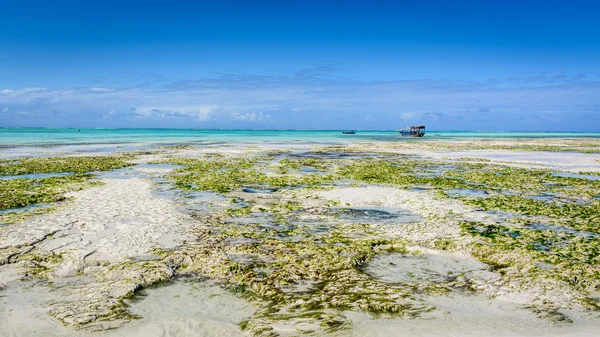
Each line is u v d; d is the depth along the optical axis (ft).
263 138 393.70
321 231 50.08
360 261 39.81
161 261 37.91
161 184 84.43
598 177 100.48
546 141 321.52
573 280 34.42
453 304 30.53
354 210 61.98
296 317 28.32
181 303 30.78
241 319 28.53
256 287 33.63
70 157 145.69
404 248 43.62
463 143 281.54
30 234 45.83
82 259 38.81
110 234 46.57
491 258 40.57
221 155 162.71
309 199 69.92
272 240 45.39
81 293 31.96
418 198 69.87
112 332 26.43
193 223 52.49
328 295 31.50
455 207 62.95
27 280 34.37
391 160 143.43
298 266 37.65
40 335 25.94
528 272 36.42
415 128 447.83
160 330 26.76
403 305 29.96
